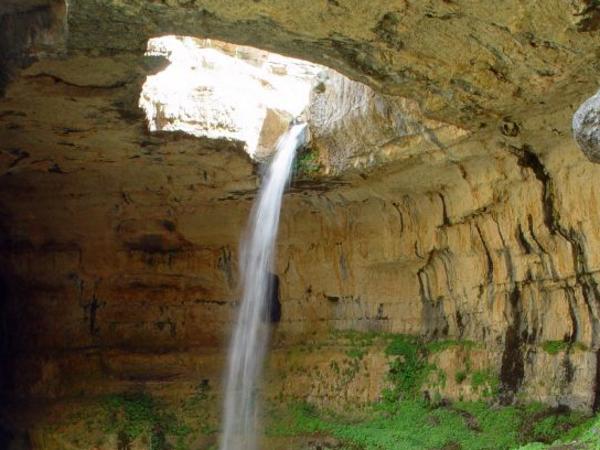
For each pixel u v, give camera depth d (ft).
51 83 42.83
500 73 37.09
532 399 51.24
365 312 66.90
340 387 64.80
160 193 64.90
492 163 49.90
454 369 57.82
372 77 38.86
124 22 34.86
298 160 58.03
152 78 52.65
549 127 44.34
